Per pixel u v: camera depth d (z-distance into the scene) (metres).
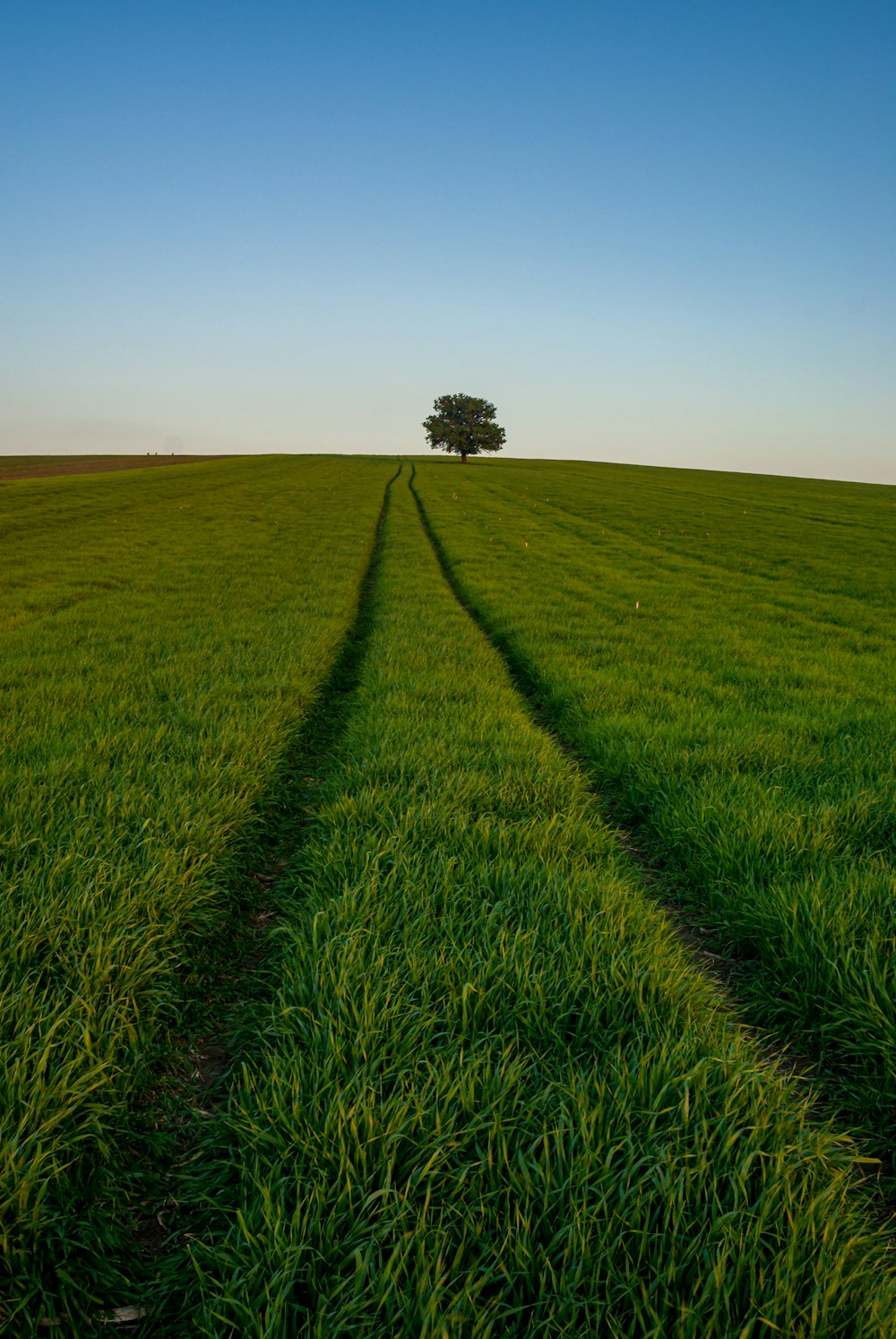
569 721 7.96
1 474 68.75
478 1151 2.20
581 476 77.62
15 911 3.27
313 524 31.89
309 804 5.69
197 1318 1.85
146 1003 3.05
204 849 4.21
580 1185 2.07
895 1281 1.91
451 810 4.84
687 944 3.95
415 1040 2.71
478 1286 1.80
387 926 3.45
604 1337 1.78
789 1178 2.10
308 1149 2.21
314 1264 1.92
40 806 4.50
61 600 14.48
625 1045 2.79
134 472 68.44
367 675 9.30
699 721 7.34
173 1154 2.57
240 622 12.16
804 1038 3.18
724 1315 1.78
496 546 26.66
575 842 4.59
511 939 3.31
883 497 58.91
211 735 6.25
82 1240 2.12
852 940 3.37
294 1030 2.85
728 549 27.83
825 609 15.77
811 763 6.05
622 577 20.14
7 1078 2.33
